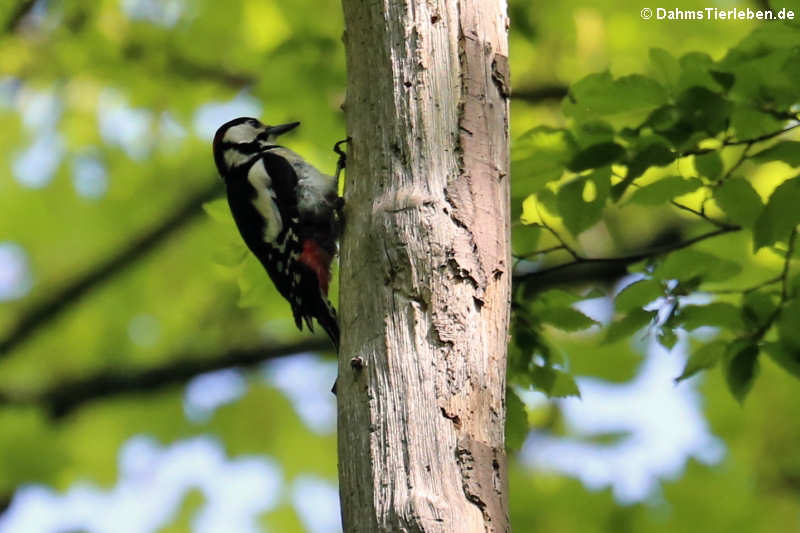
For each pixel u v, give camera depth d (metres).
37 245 18.44
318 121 11.32
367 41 6.23
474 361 5.46
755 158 7.24
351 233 5.91
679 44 13.58
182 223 18.00
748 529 13.13
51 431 16.98
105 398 17.34
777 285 8.98
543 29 13.34
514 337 7.84
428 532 4.99
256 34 14.95
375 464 5.24
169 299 18.52
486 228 5.77
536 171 7.61
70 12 14.89
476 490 5.16
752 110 7.35
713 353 7.82
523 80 13.83
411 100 6.00
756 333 7.66
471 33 6.12
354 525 5.19
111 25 14.98
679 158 7.46
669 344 7.84
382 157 5.96
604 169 7.42
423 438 5.25
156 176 18.14
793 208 6.81
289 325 17.11
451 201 5.77
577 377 13.91
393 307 5.56
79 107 16.88
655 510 13.23
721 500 13.14
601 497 13.42
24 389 17.56
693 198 12.10
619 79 7.39
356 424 5.39
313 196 8.99
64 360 18.22
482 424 5.36
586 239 15.13
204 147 17.83
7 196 17.78
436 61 6.05
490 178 5.90
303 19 14.03
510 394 7.84
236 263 8.91
